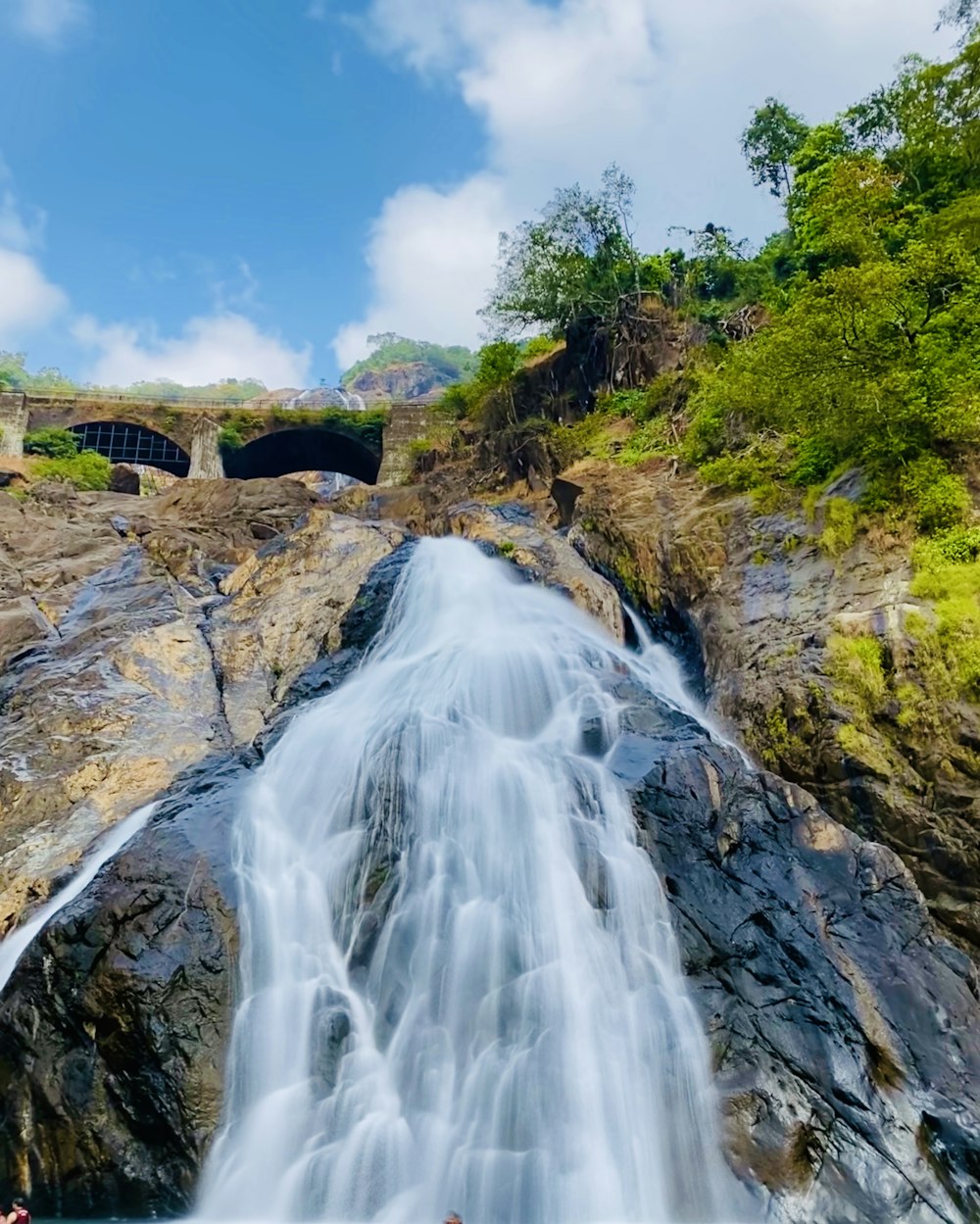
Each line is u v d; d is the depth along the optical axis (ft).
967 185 94.94
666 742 50.06
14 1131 38.83
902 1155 35.53
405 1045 39.96
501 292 136.87
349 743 51.96
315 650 72.28
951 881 48.03
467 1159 36.73
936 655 52.54
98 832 56.65
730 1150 35.24
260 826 47.60
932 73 96.22
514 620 68.13
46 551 94.12
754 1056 37.91
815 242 103.40
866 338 65.67
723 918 42.14
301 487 120.47
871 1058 38.45
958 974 42.32
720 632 63.87
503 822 45.55
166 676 69.36
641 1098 36.99
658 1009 39.06
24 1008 40.40
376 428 173.06
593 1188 35.42
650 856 43.34
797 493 70.74
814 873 44.83
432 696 56.95
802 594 62.39
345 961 43.06
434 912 43.21
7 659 73.92
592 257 133.59
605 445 110.32
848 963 41.55
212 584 86.43
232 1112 37.91
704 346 114.62
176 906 41.75
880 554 61.21
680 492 81.20
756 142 142.00
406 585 71.61
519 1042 39.09
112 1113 38.19
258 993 40.70
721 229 134.72
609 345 129.18
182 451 178.09
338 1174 37.01
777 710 55.62
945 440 63.00
